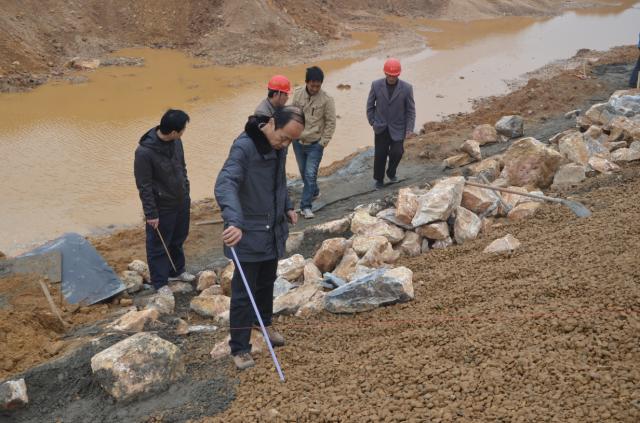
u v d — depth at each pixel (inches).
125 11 888.9
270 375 169.8
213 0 930.1
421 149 442.0
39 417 169.2
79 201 423.8
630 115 396.8
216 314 232.5
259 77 761.0
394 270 212.4
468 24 1173.1
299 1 1004.6
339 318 206.5
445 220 268.4
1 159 494.3
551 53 919.0
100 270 257.0
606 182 296.8
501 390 141.8
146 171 238.1
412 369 157.2
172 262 263.4
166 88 703.7
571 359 147.8
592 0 1496.1
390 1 1206.9
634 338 149.3
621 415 125.2
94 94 674.2
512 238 238.1
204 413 157.8
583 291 179.9
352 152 511.2
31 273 249.6
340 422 140.4
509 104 553.9
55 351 203.3
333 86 719.7
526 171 320.5
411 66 820.0
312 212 351.6
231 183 156.6
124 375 168.7
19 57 745.0
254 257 165.8
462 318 182.5
